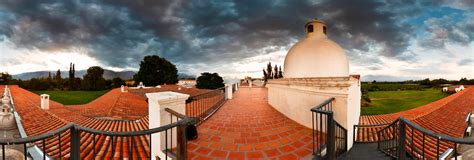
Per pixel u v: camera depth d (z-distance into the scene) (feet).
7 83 144.56
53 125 24.44
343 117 15.40
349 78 16.40
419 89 189.26
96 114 40.24
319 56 25.67
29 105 37.73
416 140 21.38
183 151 9.57
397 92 171.22
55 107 43.57
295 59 27.22
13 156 9.58
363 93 123.24
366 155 14.48
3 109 16.72
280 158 12.26
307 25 31.81
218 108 27.50
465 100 44.19
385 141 16.67
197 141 14.96
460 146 14.75
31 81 144.36
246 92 57.77
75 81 152.46
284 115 23.41
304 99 19.16
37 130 22.41
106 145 16.87
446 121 29.89
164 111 12.86
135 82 138.72
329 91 16.43
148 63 133.08
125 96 60.59
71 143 7.70
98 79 156.46
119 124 30.32
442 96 130.11
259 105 30.96
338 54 26.21
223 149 13.57
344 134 15.02
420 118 31.91
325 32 31.76
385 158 13.57
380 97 142.10
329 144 10.93
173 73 148.66
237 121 20.57
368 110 93.45
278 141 14.97
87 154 15.24
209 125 19.04
